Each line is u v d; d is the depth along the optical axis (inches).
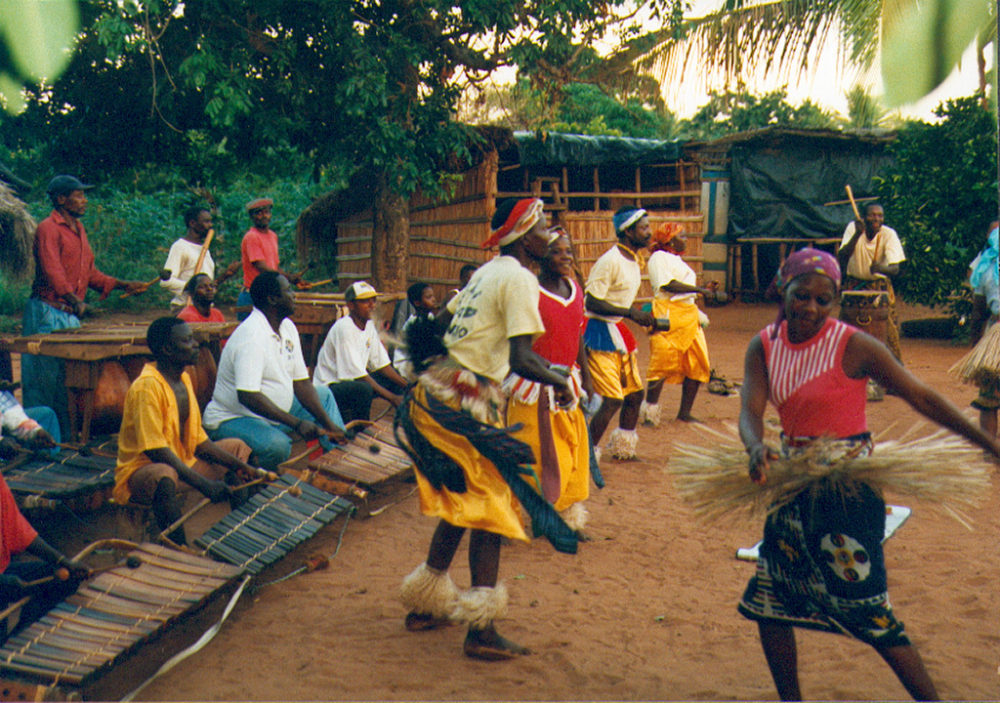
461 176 532.1
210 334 227.5
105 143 474.0
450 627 141.1
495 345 129.2
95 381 200.8
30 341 202.5
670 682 121.9
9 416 166.1
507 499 130.0
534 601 151.6
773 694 117.6
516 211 131.0
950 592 151.1
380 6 453.4
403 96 464.4
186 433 169.3
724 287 740.7
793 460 99.6
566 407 154.5
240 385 188.7
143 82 407.5
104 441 198.4
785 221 711.7
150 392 159.5
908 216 511.8
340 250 692.7
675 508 203.8
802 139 698.2
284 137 446.9
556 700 117.0
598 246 608.1
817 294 100.0
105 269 751.1
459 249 587.8
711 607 148.5
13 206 313.1
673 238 280.8
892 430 278.7
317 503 169.9
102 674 109.5
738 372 416.2
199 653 132.6
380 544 182.5
